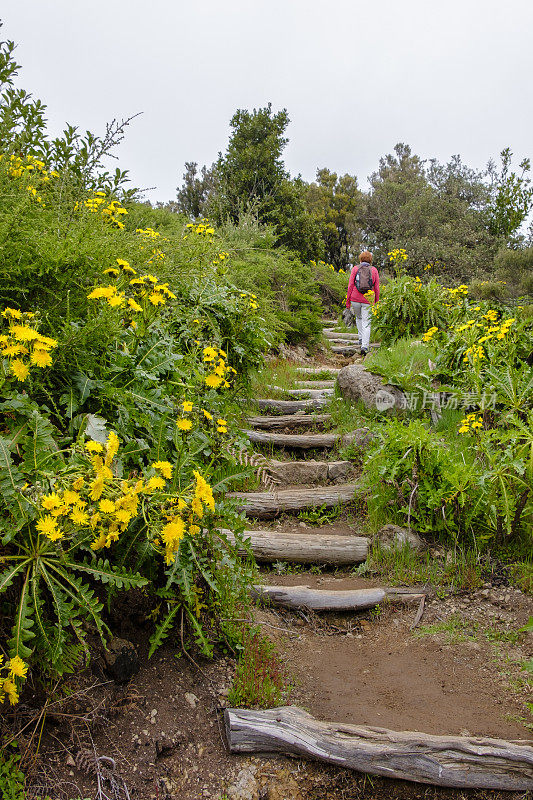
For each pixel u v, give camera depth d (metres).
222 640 2.74
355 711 2.54
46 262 2.46
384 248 29.36
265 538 3.85
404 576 3.65
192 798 2.04
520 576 3.51
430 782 2.19
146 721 2.21
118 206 3.96
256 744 2.25
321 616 3.40
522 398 4.68
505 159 25.70
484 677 2.79
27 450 2.02
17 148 3.45
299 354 9.10
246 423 5.61
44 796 1.84
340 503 4.43
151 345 2.96
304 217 21.31
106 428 2.56
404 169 37.78
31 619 1.95
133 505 1.95
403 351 6.36
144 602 2.52
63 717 2.03
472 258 23.59
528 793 2.17
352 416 5.83
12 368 2.07
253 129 21.41
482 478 3.62
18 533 1.97
